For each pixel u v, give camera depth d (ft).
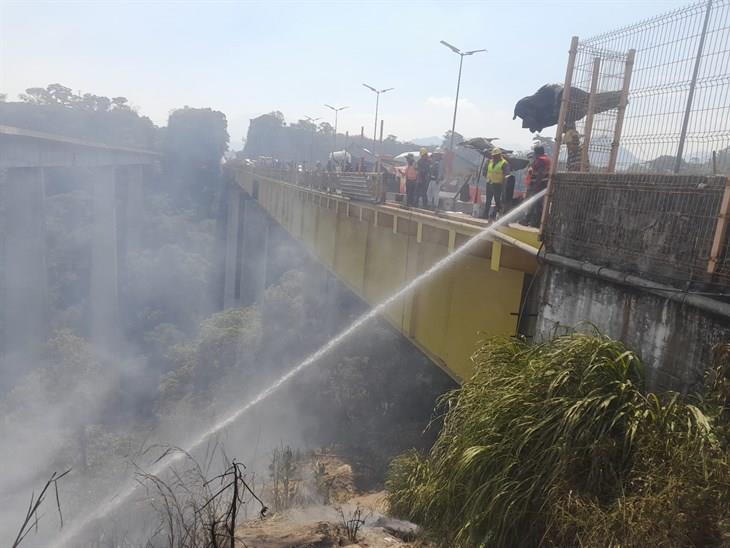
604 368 17.75
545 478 16.85
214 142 330.95
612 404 16.88
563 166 27.35
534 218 36.88
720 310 16.66
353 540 21.94
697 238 18.58
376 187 57.16
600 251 23.06
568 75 27.12
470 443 19.03
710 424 15.57
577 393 17.42
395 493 29.07
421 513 24.66
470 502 18.31
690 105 20.34
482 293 36.47
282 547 20.20
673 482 13.91
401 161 87.71
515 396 18.52
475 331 37.11
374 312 58.80
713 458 14.30
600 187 23.34
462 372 38.78
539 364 19.11
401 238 51.70
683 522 13.35
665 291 19.01
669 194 19.75
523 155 53.67
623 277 20.86
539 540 16.58
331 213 78.23
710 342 17.35
